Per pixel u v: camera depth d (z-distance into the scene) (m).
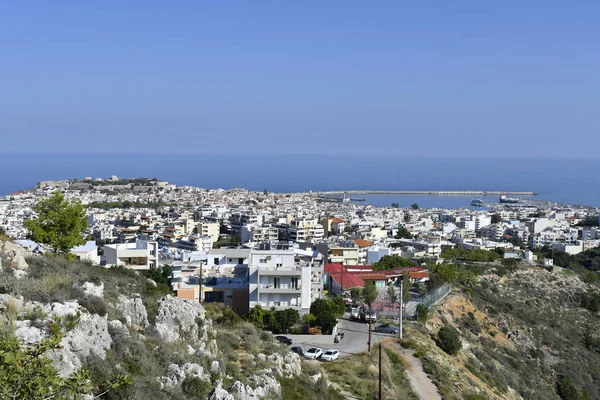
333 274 138.12
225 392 43.12
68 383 24.28
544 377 118.19
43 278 44.75
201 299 104.00
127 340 42.62
